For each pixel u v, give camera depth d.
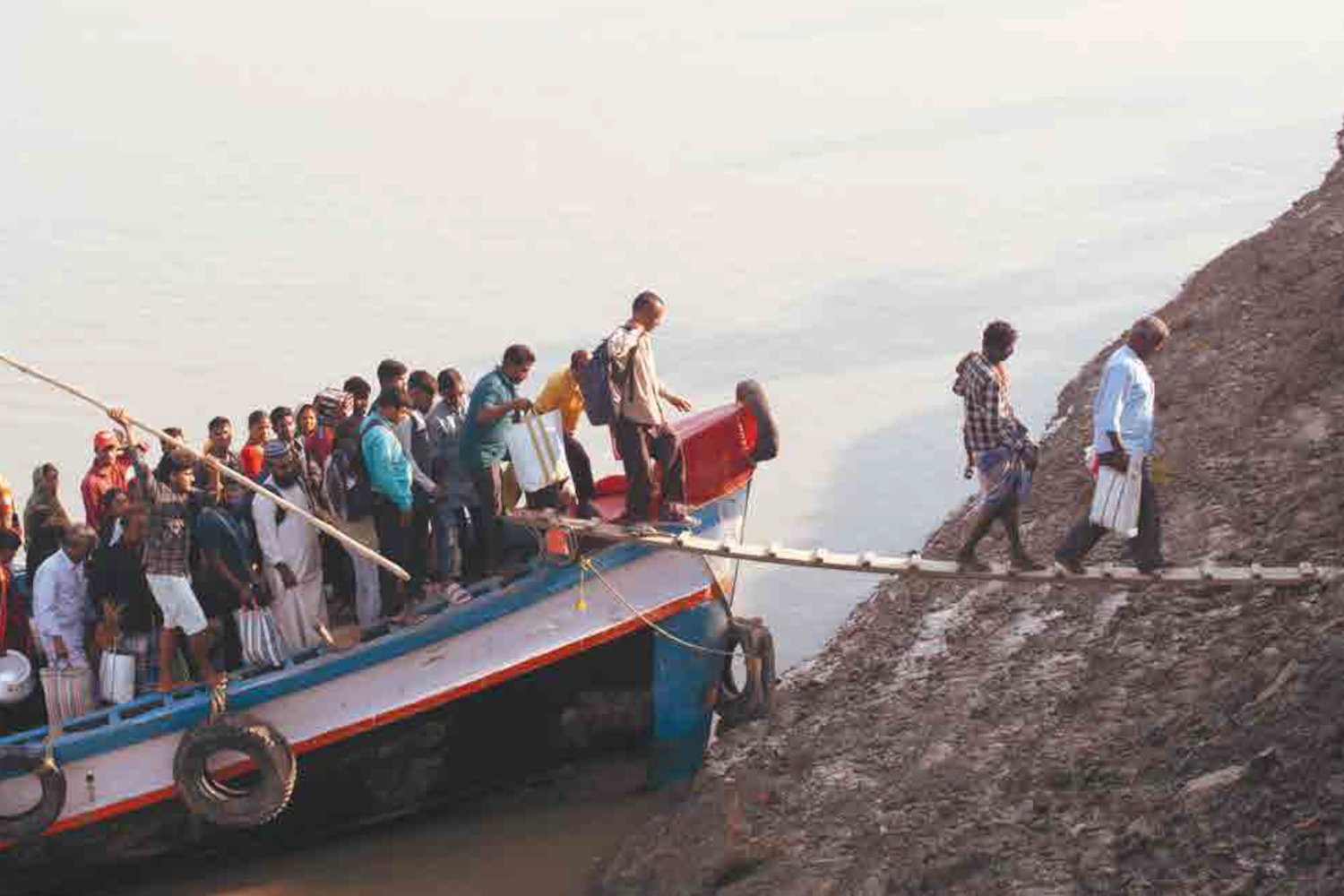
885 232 37.44
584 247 36.88
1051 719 13.96
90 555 14.76
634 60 57.28
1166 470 18.41
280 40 60.38
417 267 35.47
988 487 13.74
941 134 46.78
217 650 15.00
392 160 44.59
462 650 14.98
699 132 47.62
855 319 31.56
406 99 51.66
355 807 15.37
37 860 14.84
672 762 15.87
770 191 41.31
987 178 41.72
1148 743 12.69
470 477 15.10
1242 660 13.24
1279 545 15.25
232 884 15.05
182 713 14.64
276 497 14.23
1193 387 21.17
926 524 22.41
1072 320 30.66
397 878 14.98
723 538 15.52
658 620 15.32
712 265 35.41
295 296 33.53
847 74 54.94
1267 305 23.33
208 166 43.81
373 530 14.84
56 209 39.59
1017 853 11.91
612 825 15.55
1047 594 17.00
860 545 21.84
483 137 47.09
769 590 20.50
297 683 14.71
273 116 49.34
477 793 15.67
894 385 27.91
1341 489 15.67
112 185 41.78
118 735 14.55
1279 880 10.32
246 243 37.12
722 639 15.70
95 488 16.36
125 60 56.94
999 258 35.03
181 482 14.43
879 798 13.90
